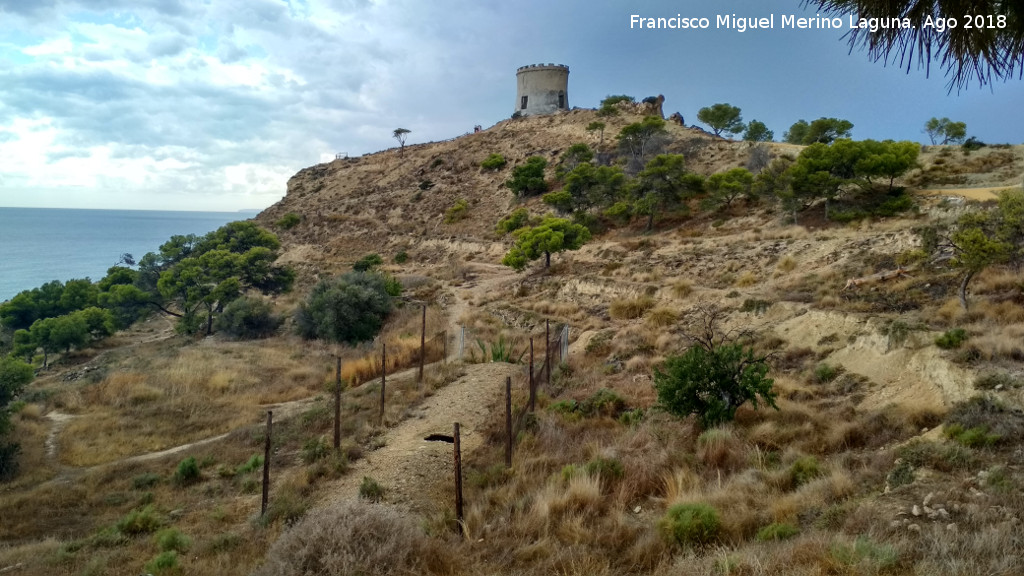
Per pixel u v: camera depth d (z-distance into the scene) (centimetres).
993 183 3203
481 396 1953
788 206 3422
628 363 1992
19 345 4475
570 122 8700
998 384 1070
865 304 1850
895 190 3294
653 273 3162
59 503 1552
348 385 2570
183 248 6644
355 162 10706
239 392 2708
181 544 1134
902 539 634
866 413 1231
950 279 1855
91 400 2661
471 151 8894
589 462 1142
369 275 4188
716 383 1316
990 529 605
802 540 673
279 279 5778
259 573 809
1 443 1988
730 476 1027
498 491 1141
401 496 1248
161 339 4981
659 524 828
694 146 6212
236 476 1638
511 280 4234
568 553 809
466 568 827
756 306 2162
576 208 5381
